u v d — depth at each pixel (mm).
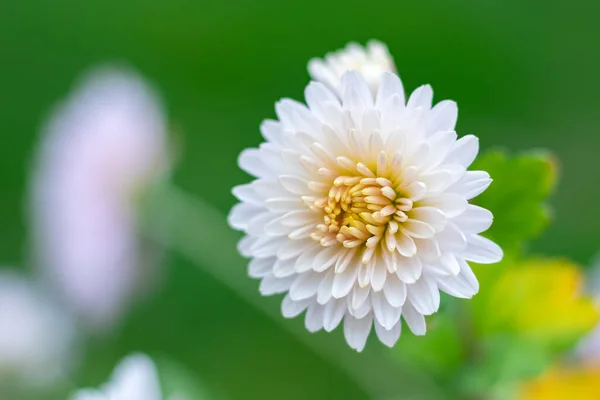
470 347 379
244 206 328
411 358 381
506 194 361
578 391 382
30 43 843
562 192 673
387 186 321
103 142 552
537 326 380
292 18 782
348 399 618
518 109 709
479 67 726
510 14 739
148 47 806
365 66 350
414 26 748
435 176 317
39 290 622
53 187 579
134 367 375
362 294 318
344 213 326
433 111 320
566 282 379
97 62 824
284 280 325
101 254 563
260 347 655
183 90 778
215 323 678
